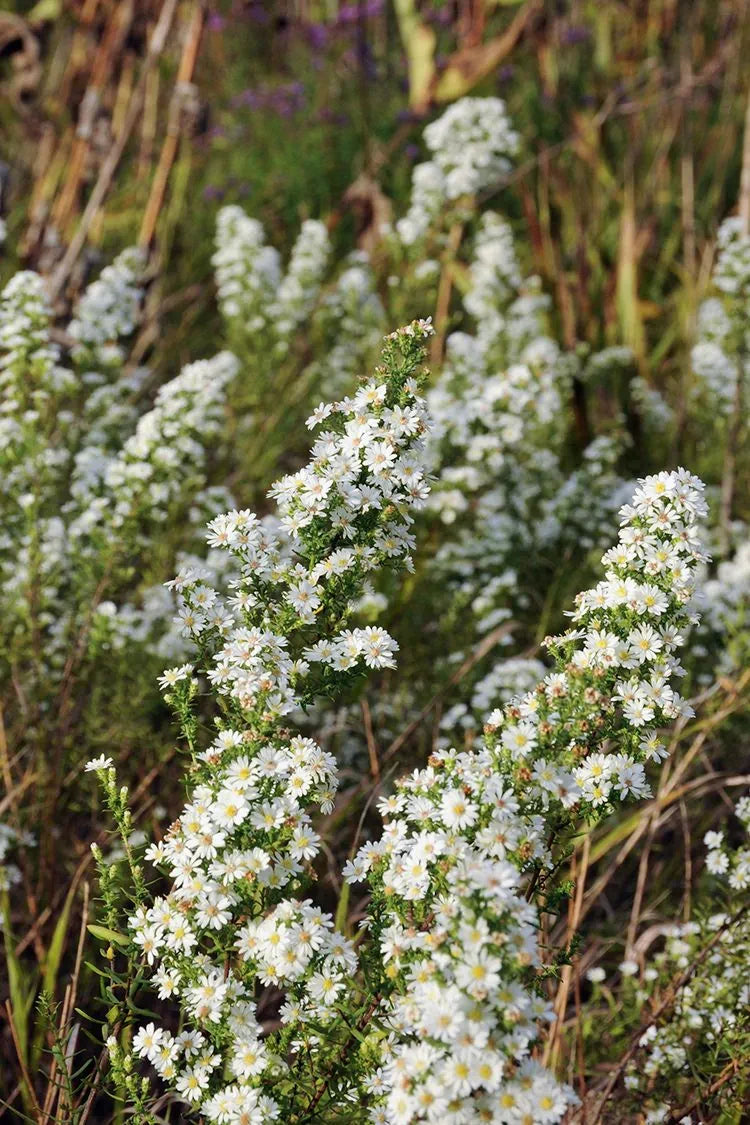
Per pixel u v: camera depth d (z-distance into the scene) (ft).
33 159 6.36
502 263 4.86
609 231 5.66
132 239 5.90
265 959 2.29
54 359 3.51
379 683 3.66
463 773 2.30
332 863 3.08
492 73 6.70
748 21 6.40
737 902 2.88
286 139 6.76
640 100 6.42
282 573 2.49
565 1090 2.13
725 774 3.42
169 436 3.40
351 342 4.87
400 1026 2.24
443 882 2.23
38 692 3.31
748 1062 2.62
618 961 3.25
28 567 3.31
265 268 4.91
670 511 2.44
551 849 2.40
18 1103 2.95
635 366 5.08
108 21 5.50
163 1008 3.05
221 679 2.42
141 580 3.84
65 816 3.34
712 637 3.70
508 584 3.71
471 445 3.86
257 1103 2.27
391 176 6.63
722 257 4.51
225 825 2.29
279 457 4.62
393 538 2.52
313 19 8.07
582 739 2.33
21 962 3.09
